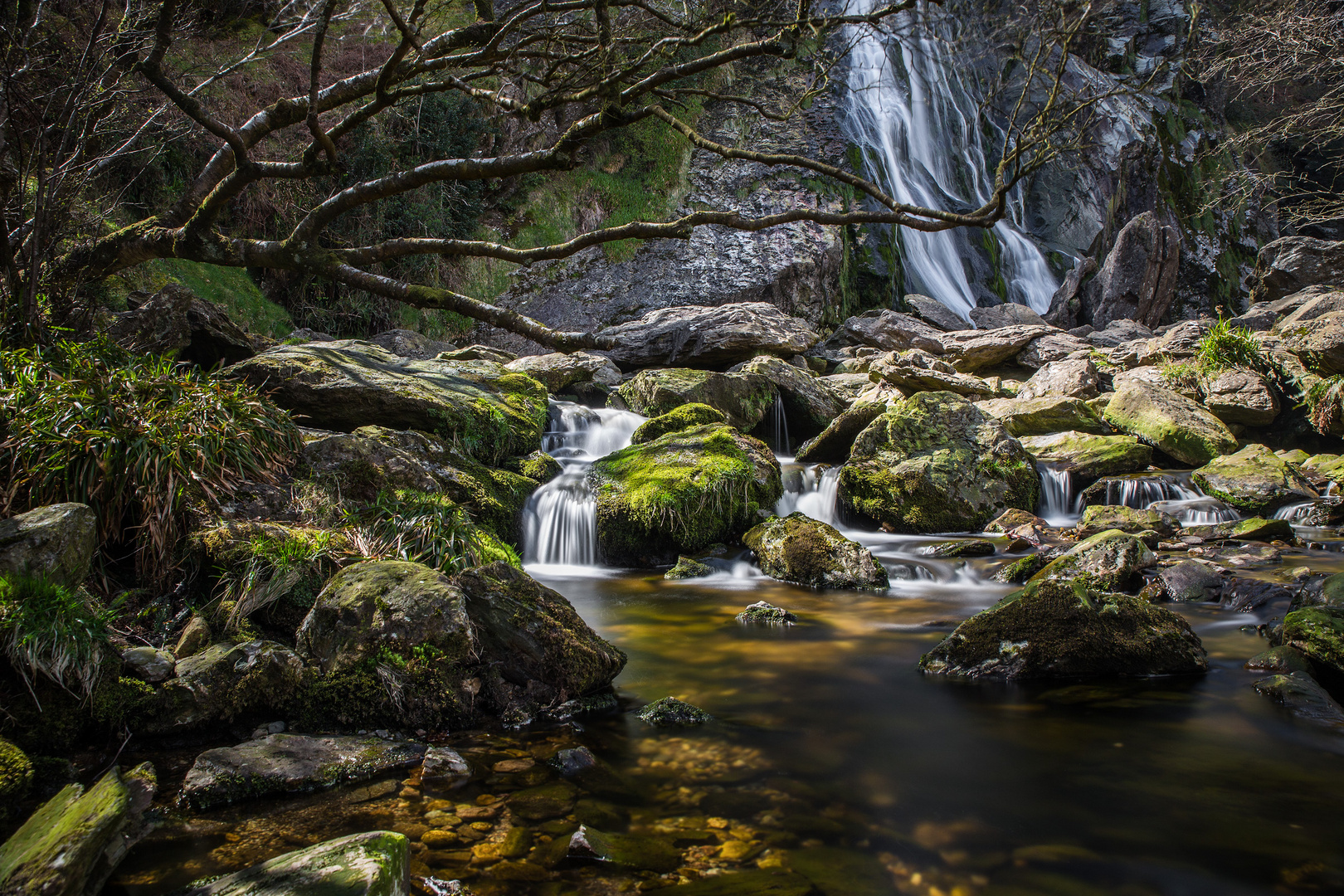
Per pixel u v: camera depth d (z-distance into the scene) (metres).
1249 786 3.13
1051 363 13.22
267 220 12.98
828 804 3.00
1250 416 11.17
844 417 10.01
